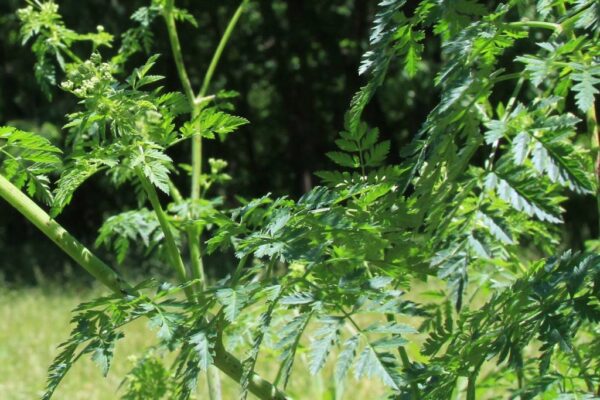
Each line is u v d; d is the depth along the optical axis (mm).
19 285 17891
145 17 3457
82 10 19391
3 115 22125
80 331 2059
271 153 24734
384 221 2121
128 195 23891
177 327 2061
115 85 2266
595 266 1829
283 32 21672
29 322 13758
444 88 1899
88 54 17344
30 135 2141
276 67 22406
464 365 1985
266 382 2307
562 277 1855
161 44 19688
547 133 1808
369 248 2168
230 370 2256
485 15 1964
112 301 2086
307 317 1995
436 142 1971
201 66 21562
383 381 1804
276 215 2088
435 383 1986
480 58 2021
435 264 1884
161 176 2139
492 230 1884
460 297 1827
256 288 2088
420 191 1982
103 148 2182
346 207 2219
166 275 16469
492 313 2021
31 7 3471
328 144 23250
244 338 2998
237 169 24266
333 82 22375
